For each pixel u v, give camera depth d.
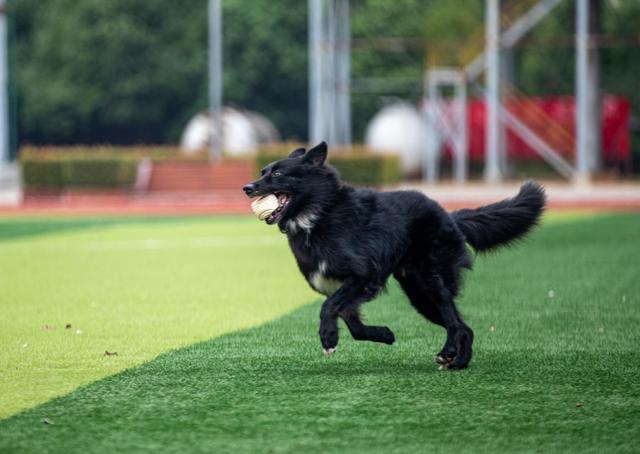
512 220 9.65
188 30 68.75
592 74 49.22
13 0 68.19
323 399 8.01
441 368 9.12
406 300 13.50
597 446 6.74
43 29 70.25
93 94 68.44
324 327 8.69
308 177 8.95
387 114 55.53
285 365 9.34
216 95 46.84
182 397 8.12
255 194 8.94
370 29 68.00
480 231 9.66
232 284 15.26
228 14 68.81
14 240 22.81
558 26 64.62
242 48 69.25
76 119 70.69
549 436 6.96
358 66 67.75
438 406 7.76
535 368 9.13
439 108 50.66
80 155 42.78
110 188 42.00
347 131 51.53
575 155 48.69
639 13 58.91
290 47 69.19
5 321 11.99
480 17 64.75
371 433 7.04
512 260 17.92
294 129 71.69
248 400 8.00
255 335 10.96
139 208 34.91
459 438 6.91
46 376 8.95
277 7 69.00
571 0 63.38
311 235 8.95
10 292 14.48
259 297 13.92
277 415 7.53
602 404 7.80
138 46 67.94
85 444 6.84
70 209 34.66
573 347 10.15
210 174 43.56
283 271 16.83
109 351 10.09
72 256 19.28
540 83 66.94
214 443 6.83
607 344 10.30
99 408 7.79
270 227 25.95
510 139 55.00
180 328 11.45
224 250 20.25
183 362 9.52
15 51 71.56
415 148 54.50
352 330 9.34
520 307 12.78
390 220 9.04
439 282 9.23
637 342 10.40
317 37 44.78
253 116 62.06
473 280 15.38
